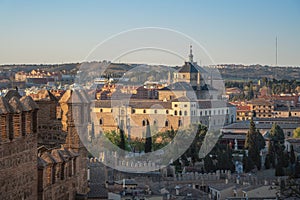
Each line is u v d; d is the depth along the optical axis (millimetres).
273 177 133250
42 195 36281
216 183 121250
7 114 31094
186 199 101125
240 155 175875
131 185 96625
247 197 96375
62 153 42156
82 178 46688
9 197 31781
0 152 30562
